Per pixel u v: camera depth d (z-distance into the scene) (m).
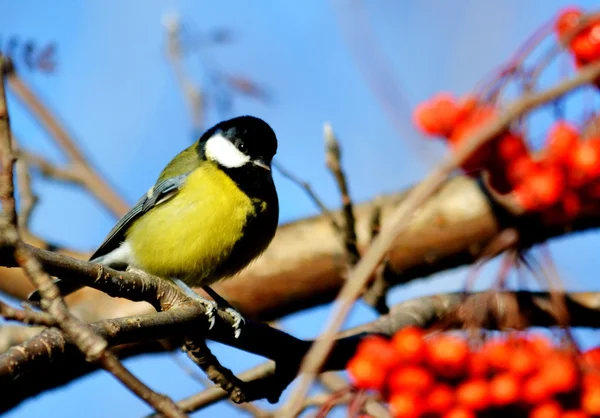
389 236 4.93
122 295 7.00
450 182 10.02
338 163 8.15
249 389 7.58
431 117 6.59
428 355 6.00
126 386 4.62
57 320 4.62
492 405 6.00
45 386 10.18
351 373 6.05
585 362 6.09
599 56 6.32
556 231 8.69
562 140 6.42
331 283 10.70
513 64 6.51
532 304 8.39
